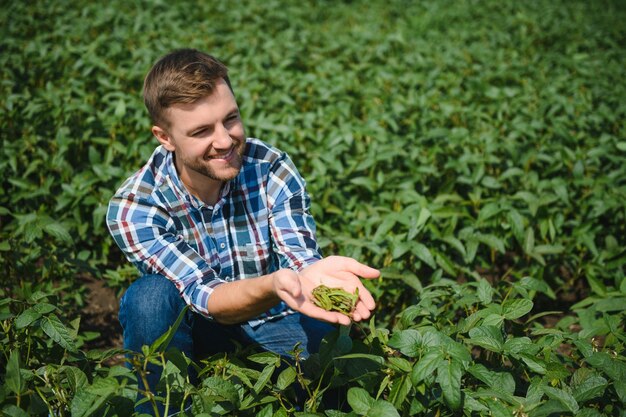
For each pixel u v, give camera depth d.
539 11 9.80
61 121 4.41
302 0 9.80
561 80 6.22
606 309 2.54
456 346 1.81
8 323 2.28
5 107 4.60
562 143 4.68
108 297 3.64
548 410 1.77
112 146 4.06
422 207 3.15
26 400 1.85
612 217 3.88
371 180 3.79
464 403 1.80
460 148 4.34
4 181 3.98
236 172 2.10
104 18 7.51
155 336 2.08
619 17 9.95
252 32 7.55
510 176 4.02
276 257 2.46
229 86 2.05
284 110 4.85
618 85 6.10
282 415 1.84
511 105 5.30
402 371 1.88
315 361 2.08
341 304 1.88
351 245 3.05
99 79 5.23
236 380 2.01
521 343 1.97
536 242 3.67
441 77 6.11
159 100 1.97
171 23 7.51
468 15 9.37
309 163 4.12
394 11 9.85
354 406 1.77
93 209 3.77
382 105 5.17
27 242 3.17
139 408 2.01
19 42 6.49
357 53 6.97
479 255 3.73
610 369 1.89
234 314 2.02
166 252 2.18
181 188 2.21
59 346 2.23
